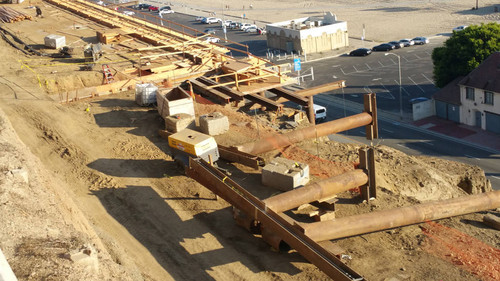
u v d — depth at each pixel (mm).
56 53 46500
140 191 24266
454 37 63688
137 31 51906
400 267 19297
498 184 46062
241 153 25969
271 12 147500
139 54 44906
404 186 27547
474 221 23531
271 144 26203
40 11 62906
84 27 56969
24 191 16703
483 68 58500
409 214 21359
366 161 23109
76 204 22328
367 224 20344
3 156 19531
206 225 21766
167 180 25203
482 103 57375
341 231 19797
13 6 69875
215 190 22359
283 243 20219
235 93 35656
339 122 25406
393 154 30891
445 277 18672
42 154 28016
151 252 19969
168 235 21109
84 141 29516
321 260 17250
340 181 22266
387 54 92062
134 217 22312
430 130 59875
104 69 39688
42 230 14656
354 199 24016
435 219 22172
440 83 64688
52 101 35250
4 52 47344
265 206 19688
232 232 21297
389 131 60281
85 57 43281
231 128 30922
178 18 143875
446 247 20734
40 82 38312
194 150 25281
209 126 29469
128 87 38531
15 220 14688
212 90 36406
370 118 25453
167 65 41156
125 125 31656
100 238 18609
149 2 170500
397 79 77438
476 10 121312
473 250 20656
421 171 28922
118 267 14953
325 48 98000
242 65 39438
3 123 24656
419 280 18516
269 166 24094
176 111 30812
